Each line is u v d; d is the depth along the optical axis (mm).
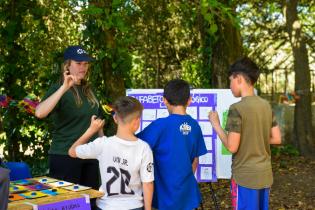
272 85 11508
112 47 6180
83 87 3801
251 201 3410
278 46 11500
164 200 3412
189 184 3461
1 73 6156
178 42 9352
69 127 3713
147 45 9250
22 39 6367
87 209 2881
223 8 5785
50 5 6785
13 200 2762
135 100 3166
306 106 9438
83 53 3689
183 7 7188
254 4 10664
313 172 7988
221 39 7883
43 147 6211
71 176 3748
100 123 3301
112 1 5840
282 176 7711
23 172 3627
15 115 6012
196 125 3568
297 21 9336
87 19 6207
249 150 3398
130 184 3102
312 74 11242
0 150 6113
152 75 9836
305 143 9445
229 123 3391
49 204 2725
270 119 3473
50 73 6332
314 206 6051
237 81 3482
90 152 3158
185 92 3482
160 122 3424
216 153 4828
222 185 6961
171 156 3389
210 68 8133
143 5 8023
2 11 6145
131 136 3145
